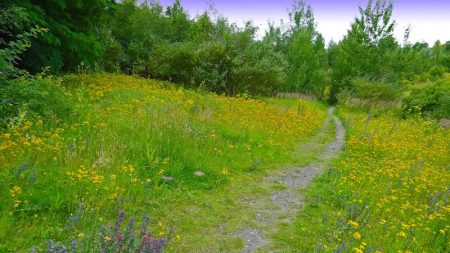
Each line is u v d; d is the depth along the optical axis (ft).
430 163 32.65
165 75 75.00
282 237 18.25
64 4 40.42
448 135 47.14
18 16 29.81
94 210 17.62
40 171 19.67
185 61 70.49
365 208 20.81
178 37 96.07
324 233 18.83
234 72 67.41
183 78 73.05
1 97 24.44
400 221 19.84
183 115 35.50
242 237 18.06
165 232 17.39
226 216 20.16
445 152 36.88
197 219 19.35
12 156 20.39
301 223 19.89
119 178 21.16
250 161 30.25
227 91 69.26
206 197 22.41
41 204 17.22
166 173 24.57
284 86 101.96
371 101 85.40
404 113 67.51
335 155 36.83
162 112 34.42
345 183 26.43
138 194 20.59
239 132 36.70
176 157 26.96
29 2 36.22
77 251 13.64
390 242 17.72
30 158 20.98
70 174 19.38
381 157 34.35
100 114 31.83
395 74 94.43
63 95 31.83
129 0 83.05
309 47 111.45
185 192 22.38
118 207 18.63
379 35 99.66
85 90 39.65
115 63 76.59
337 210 22.03
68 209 17.46
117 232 13.76
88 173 20.70
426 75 154.30
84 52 44.96
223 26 93.04
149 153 25.96
